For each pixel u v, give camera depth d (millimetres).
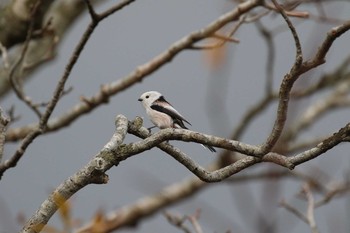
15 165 9398
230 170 7281
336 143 6910
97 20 9453
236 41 12141
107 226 13656
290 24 6555
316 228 10062
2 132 8117
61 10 14914
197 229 10812
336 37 6414
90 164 6816
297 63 6605
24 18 13328
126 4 9562
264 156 7117
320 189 14141
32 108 11711
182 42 13070
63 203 6766
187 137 7141
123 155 6957
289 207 10375
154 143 7098
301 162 7039
